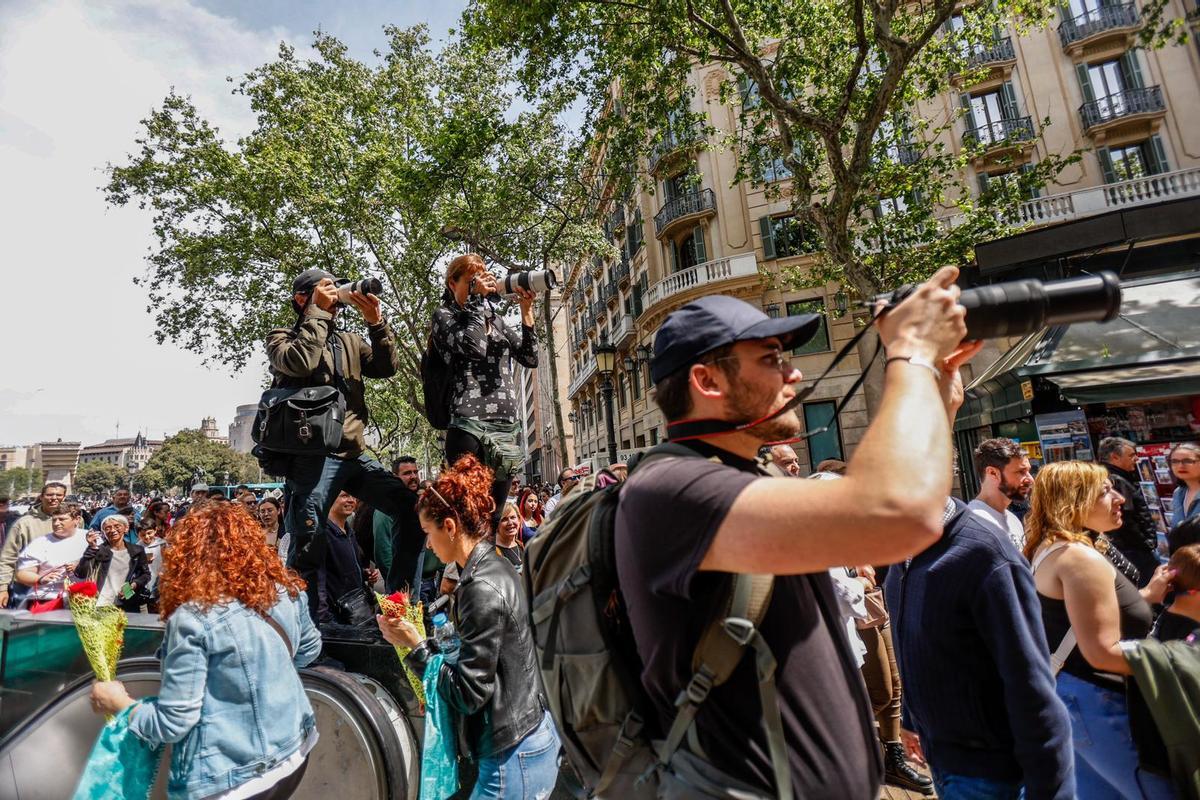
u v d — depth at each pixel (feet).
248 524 7.33
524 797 7.22
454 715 7.31
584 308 121.08
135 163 52.80
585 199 49.93
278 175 48.37
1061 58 56.80
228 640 6.51
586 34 35.76
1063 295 3.27
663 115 37.70
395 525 11.58
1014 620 5.88
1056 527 7.56
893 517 2.53
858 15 28.09
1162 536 18.69
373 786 8.52
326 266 55.62
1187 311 20.63
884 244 40.11
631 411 84.74
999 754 6.15
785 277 55.06
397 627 7.52
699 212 64.28
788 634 3.42
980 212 38.58
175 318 60.85
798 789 3.13
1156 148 53.42
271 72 51.47
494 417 10.19
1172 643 6.51
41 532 21.11
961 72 39.70
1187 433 19.57
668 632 3.38
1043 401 21.31
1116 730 7.00
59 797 9.07
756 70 29.58
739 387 3.82
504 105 55.62
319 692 8.98
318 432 9.32
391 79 55.16
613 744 3.87
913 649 6.70
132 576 20.97
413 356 60.59
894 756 12.21
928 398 2.88
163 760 9.21
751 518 2.86
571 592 4.09
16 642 9.91
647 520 3.28
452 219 48.55
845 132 37.32
